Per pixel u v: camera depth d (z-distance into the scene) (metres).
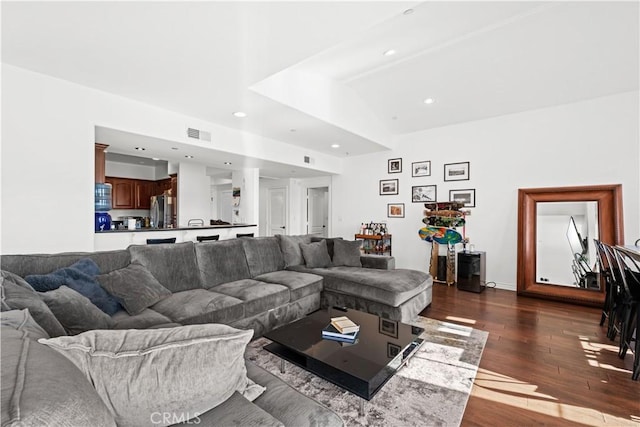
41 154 2.76
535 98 4.30
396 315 3.15
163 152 4.53
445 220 5.07
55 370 0.54
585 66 3.61
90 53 2.43
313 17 1.97
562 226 4.28
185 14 1.95
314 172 6.73
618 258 2.54
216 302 2.48
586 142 4.17
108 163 7.54
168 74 2.81
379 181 6.32
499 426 1.71
